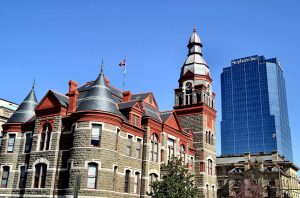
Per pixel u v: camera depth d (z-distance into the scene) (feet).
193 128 214.69
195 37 241.76
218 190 375.04
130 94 182.09
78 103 164.76
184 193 138.41
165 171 165.48
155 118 175.11
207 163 209.67
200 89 221.66
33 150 152.15
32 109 172.76
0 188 157.17
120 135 150.51
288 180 364.99
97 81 150.41
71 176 134.82
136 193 154.81
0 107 221.87
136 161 157.89
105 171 135.85
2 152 163.02
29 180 148.05
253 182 321.93
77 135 139.85
